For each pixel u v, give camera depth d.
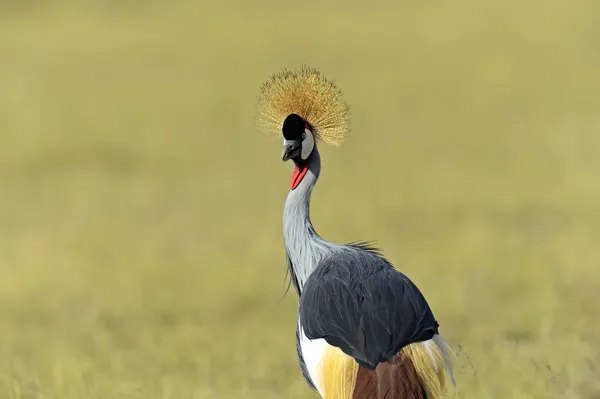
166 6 63.22
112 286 15.48
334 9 61.38
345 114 8.28
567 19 52.66
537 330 12.12
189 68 45.56
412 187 23.48
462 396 8.95
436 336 6.96
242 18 58.62
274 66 45.66
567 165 25.64
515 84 39.78
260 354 11.91
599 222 19.06
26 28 56.19
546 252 16.39
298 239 8.10
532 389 9.56
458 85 40.44
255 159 29.02
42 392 9.86
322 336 6.92
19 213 21.78
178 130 33.41
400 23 56.19
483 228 18.44
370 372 6.51
